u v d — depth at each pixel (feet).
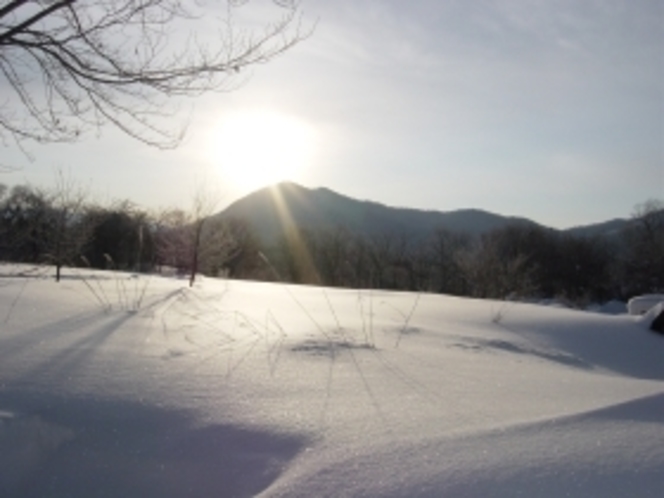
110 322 20.26
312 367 15.90
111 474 10.39
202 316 23.72
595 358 29.25
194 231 70.74
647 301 45.70
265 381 14.12
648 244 151.84
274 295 38.73
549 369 19.70
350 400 12.85
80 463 10.67
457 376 15.90
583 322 35.60
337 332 22.33
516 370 17.93
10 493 10.10
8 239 41.50
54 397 12.43
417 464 9.14
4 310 21.13
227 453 10.68
